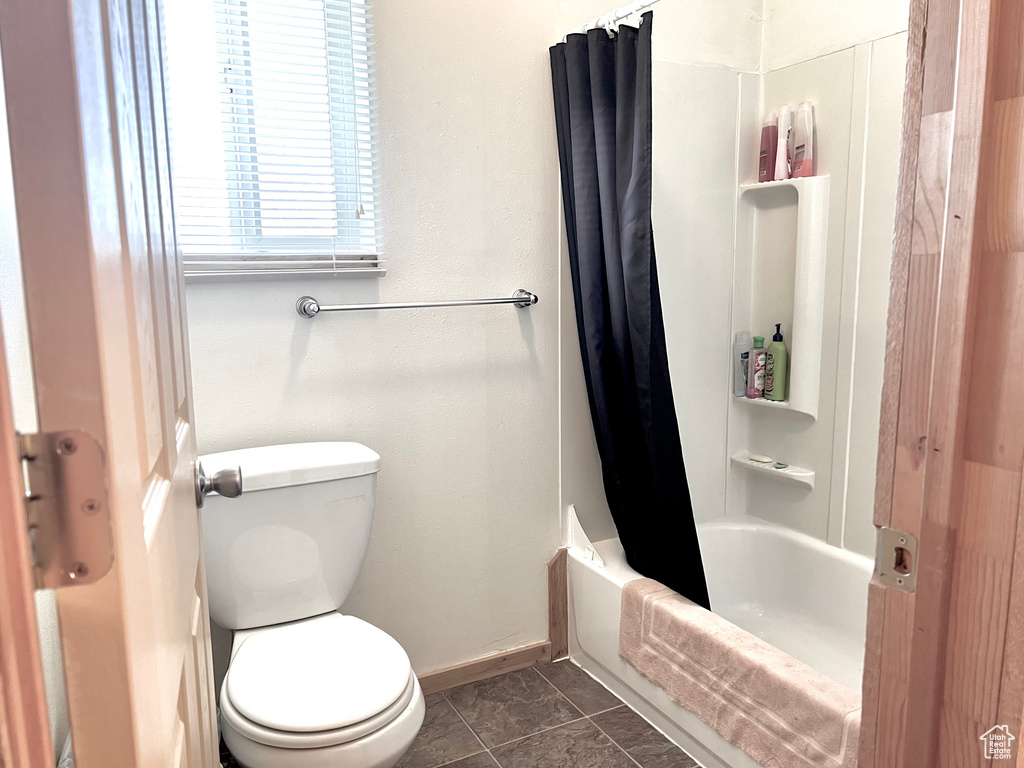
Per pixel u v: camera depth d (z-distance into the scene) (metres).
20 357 1.05
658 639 1.98
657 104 2.38
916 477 0.66
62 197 0.41
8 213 1.01
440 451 2.15
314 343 1.94
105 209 0.47
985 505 0.61
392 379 2.05
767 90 2.55
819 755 1.52
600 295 2.13
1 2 0.39
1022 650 0.60
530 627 2.38
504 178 2.13
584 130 2.06
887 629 0.71
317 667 1.53
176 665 0.74
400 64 1.95
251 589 1.73
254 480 1.68
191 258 1.79
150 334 0.67
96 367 0.42
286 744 1.36
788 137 2.46
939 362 0.63
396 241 2.01
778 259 2.57
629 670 2.12
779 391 2.57
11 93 0.40
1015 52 0.56
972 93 0.58
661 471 2.10
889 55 2.15
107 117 0.49
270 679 1.49
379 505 2.08
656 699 2.02
